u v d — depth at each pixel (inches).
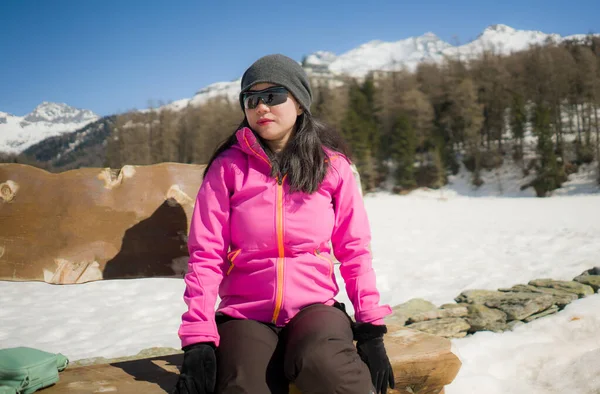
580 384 98.1
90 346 149.2
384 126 2161.7
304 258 63.6
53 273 81.5
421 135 2085.4
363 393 54.8
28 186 83.4
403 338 75.1
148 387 57.4
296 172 63.7
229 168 66.3
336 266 249.0
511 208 796.6
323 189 67.1
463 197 1540.4
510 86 2330.2
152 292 216.2
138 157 2827.3
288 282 62.1
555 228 398.9
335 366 53.7
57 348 146.9
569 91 2142.0
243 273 64.0
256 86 66.3
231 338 57.3
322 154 66.2
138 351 143.2
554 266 232.2
